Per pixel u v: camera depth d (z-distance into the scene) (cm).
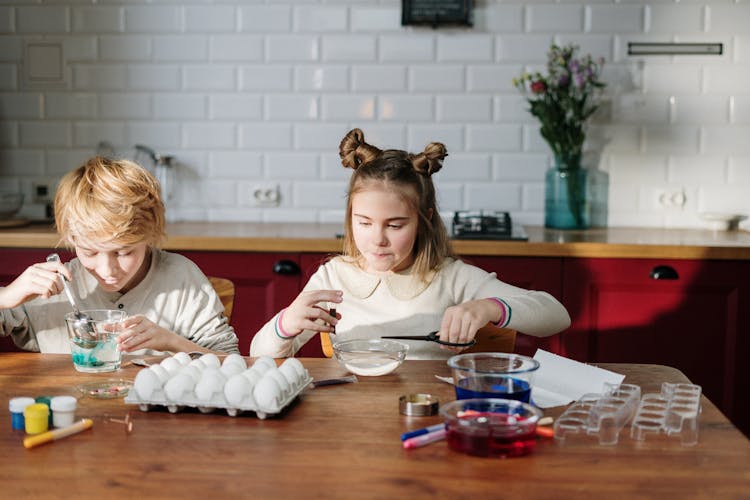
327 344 213
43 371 172
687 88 359
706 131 361
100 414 145
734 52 357
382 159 200
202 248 313
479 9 358
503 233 317
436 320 210
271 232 331
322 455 127
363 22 362
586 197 348
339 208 372
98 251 185
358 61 364
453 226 319
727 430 139
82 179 186
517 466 123
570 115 356
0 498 112
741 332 307
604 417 133
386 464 124
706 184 363
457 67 362
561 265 308
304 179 371
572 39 358
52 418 138
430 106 364
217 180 373
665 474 121
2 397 155
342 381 164
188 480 118
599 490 115
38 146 375
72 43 370
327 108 367
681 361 310
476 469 122
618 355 311
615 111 361
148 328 179
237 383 143
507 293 208
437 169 215
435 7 356
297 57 366
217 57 367
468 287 213
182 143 372
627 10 357
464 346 177
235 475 120
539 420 136
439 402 152
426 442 131
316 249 311
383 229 194
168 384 145
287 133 369
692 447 131
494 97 362
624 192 364
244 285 315
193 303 212
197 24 366
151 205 193
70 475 120
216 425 139
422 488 116
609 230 351
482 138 364
